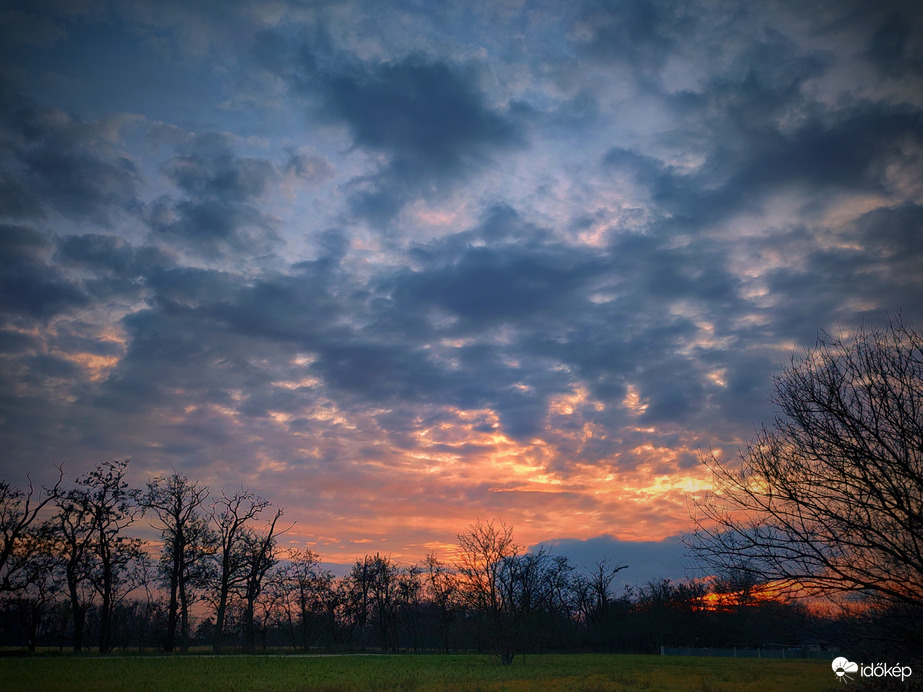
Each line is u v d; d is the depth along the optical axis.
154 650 58.25
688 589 71.88
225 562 60.47
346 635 89.69
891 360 13.66
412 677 34.50
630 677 35.62
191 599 61.16
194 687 26.22
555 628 75.81
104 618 54.59
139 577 60.19
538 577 54.03
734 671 40.12
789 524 13.53
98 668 35.28
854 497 13.23
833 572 13.23
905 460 12.84
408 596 88.69
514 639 50.50
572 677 35.88
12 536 50.41
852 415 13.51
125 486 56.62
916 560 12.61
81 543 54.31
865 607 13.58
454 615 79.19
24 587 51.31
